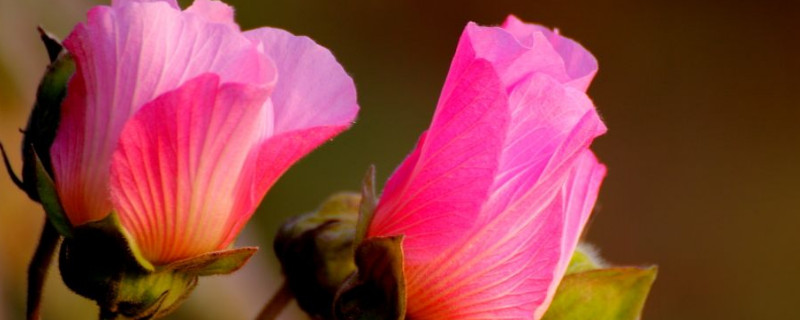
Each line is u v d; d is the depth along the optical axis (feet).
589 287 2.57
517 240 2.46
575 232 2.49
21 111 3.33
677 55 9.29
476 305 2.48
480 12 9.05
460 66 2.43
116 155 2.39
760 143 9.08
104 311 2.44
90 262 2.42
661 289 8.16
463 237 2.47
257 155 2.41
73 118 2.41
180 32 2.38
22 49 3.43
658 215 8.42
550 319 2.56
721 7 9.49
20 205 3.21
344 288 2.49
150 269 2.42
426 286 2.49
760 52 9.41
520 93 2.43
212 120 2.39
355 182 6.93
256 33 2.44
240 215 2.43
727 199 8.66
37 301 2.52
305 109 2.43
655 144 8.87
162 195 2.41
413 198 2.47
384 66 8.34
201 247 2.43
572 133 2.41
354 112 2.43
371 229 2.50
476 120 2.42
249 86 2.37
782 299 8.23
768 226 8.58
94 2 3.91
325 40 8.07
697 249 8.35
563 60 2.47
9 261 3.17
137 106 2.39
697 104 9.13
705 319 8.10
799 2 9.52
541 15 9.30
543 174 2.43
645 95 9.11
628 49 9.28
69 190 2.42
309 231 2.64
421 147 2.47
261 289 3.81
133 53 2.38
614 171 8.56
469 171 2.44
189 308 3.26
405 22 8.58
